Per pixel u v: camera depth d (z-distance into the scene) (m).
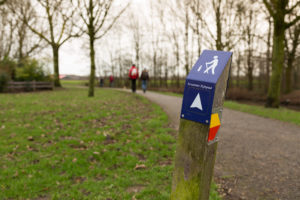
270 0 10.81
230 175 3.53
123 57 35.41
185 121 1.50
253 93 19.69
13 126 5.66
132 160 3.93
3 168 3.51
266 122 7.36
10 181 3.15
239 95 18.34
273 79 11.23
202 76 1.41
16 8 16.48
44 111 7.77
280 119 7.82
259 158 4.22
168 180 3.26
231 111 9.65
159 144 4.67
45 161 3.76
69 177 3.35
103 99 11.60
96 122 6.39
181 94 18.34
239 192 3.02
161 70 32.28
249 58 20.97
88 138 4.92
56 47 18.36
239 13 16.38
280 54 11.02
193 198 1.53
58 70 23.78
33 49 21.20
